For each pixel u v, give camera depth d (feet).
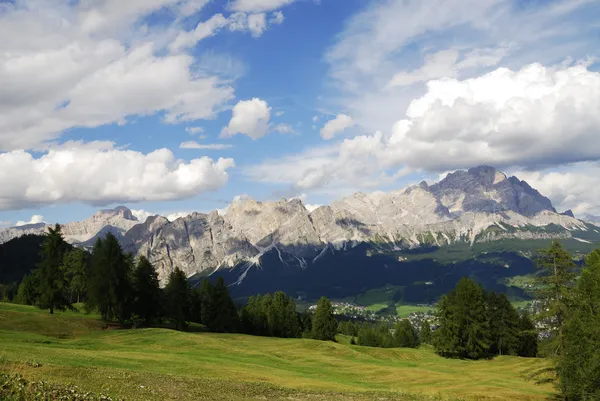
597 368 130.52
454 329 317.22
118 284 298.56
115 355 155.84
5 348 130.62
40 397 65.26
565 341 141.28
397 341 471.21
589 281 146.92
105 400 73.31
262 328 431.02
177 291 336.49
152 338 228.22
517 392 160.86
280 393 116.37
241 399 101.55
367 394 125.90
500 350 361.30
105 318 311.47
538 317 149.69
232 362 177.58
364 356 266.57
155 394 92.73
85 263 379.76
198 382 115.85
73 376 96.68
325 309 426.51
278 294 447.42
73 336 230.89
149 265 326.24
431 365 252.42
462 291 323.98
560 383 144.46
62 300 291.79
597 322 136.36
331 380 164.96
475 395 149.89
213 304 372.38
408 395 130.00
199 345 219.00
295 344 284.00
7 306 301.84
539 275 153.69
